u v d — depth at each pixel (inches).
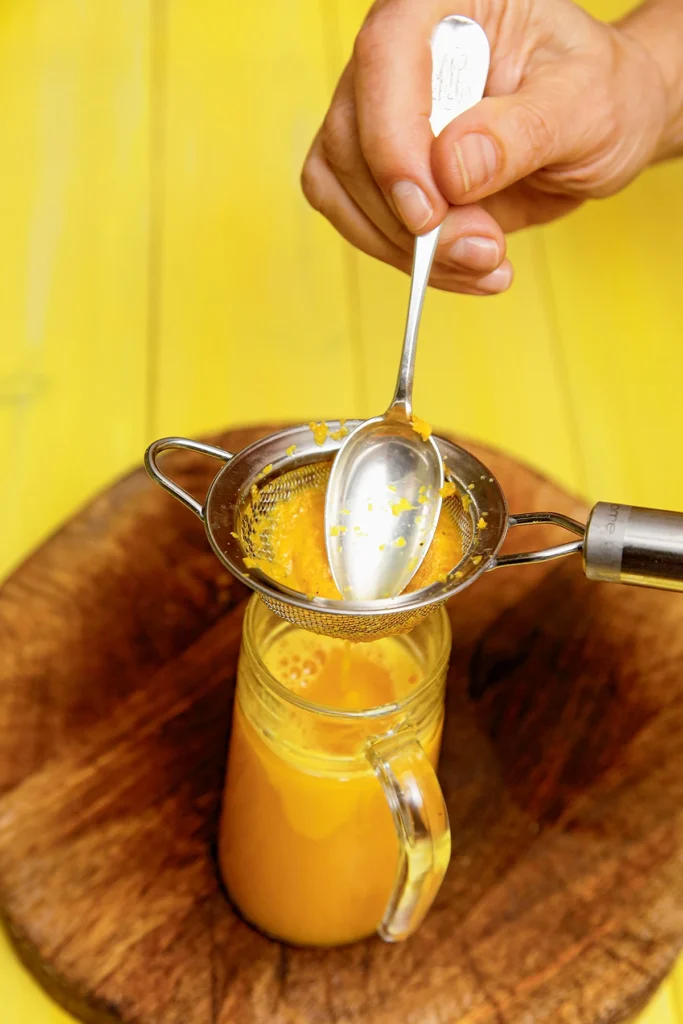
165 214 29.4
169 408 26.2
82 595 21.2
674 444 26.5
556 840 20.2
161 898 19.4
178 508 21.9
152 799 20.2
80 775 20.2
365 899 19.2
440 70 20.2
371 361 27.2
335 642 20.1
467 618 22.1
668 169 31.9
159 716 20.9
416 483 18.9
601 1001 18.6
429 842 17.6
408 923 18.0
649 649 21.2
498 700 21.6
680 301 29.0
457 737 21.4
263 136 31.4
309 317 27.9
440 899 19.7
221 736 20.9
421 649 19.8
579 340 28.0
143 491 22.0
